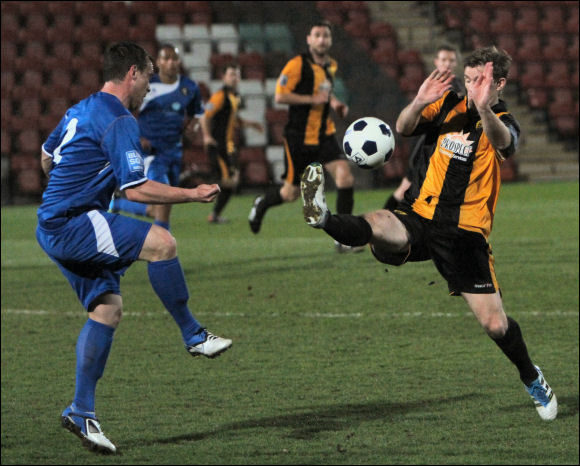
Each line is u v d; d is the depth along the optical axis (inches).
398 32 3137.3
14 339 901.2
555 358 787.4
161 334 916.6
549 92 3009.4
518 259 1342.3
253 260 1395.2
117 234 554.6
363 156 612.7
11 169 2630.4
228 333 909.8
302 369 767.7
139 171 542.3
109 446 547.8
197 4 3085.6
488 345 839.1
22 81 2851.9
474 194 593.6
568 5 3228.3
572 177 2824.8
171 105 1234.6
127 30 2987.2
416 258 609.0
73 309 1056.2
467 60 566.9
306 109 1306.6
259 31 3051.2
